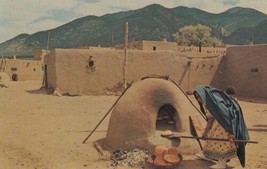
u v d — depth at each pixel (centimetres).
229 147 691
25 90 2645
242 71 2295
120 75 2236
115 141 841
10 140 965
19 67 5103
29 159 789
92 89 2197
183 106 840
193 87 2356
